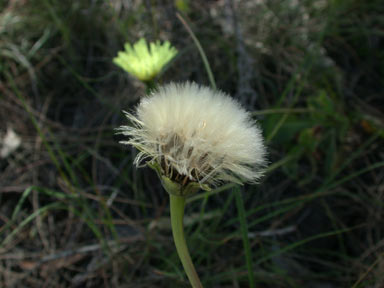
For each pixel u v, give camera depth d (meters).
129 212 0.18
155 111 0.07
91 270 0.16
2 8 0.24
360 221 0.18
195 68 0.21
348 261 0.17
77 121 0.21
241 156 0.07
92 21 0.23
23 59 0.22
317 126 0.18
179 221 0.08
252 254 0.16
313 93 0.21
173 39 0.21
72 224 0.18
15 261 0.17
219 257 0.16
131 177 0.19
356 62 0.23
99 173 0.19
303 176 0.19
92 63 0.23
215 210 0.17
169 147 0.07
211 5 0.24
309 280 0.16
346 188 0.18
